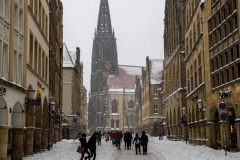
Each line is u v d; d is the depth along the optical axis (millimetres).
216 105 37375
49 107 43688
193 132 52375
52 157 30094
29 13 30516
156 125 113312
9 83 23125
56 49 60000
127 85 196750
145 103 129375
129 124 188000
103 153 37000
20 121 27469
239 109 30656
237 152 31953
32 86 32125
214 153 32375
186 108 62031
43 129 41062
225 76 34781
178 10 68250
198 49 47469
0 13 22719
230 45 32750
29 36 30703
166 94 84188
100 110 197125
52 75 51031
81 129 125688
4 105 23047
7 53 24016
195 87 51188
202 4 42812
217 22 37500
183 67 64188
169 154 33719
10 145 33344
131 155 33469
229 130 36281
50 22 47656
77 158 29547
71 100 91875
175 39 71750
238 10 30531
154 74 121438
